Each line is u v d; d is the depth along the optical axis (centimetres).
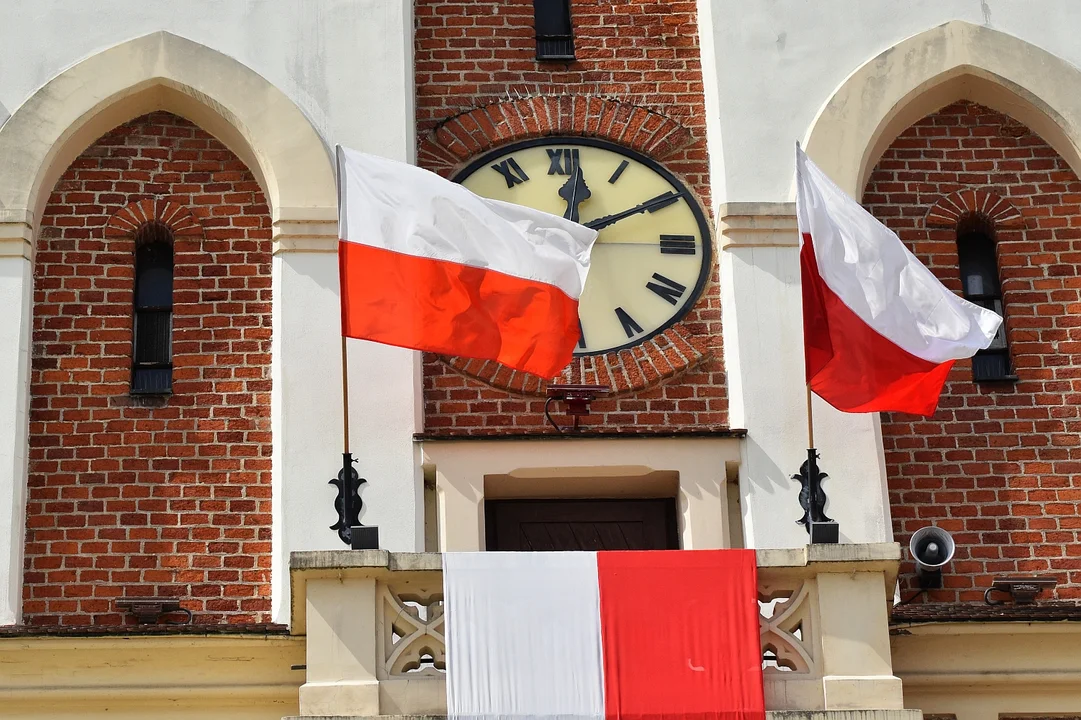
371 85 1647
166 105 1650
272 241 1606
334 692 1341
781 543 1519
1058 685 1449
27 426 1541
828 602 1374
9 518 1493
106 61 1633
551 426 1570
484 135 1662
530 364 1463
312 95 1639
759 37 1681
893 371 1478
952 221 1655
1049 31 1700
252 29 1658
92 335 1576
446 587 1356
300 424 1535
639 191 1655
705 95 1691
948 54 1680
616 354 1592
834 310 1477
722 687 1344
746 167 1634
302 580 1362
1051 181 1672
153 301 1606
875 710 1342
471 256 1469
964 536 1555
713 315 1612
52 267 1593
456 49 1698
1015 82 1675
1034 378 1605
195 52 1641
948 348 1480
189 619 1498
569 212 1644
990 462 1577
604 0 1720
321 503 1516
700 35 1714
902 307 1484
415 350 1562
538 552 1368
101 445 1541
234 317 1588
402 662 1360
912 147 1680
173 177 1631
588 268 1489
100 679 1419
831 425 1552
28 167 1595
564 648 1348
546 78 1695
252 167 1636
